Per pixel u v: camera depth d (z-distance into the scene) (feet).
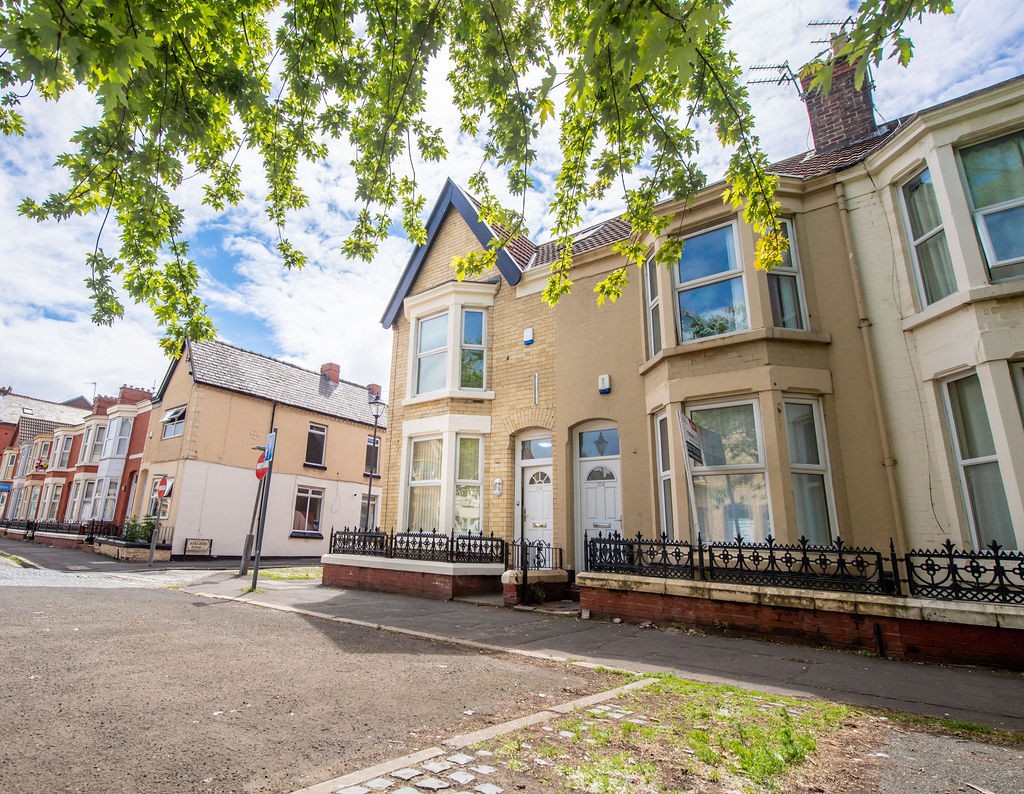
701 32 9.98
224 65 17.29
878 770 9.55
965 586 19.02
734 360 27.50
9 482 142.82
